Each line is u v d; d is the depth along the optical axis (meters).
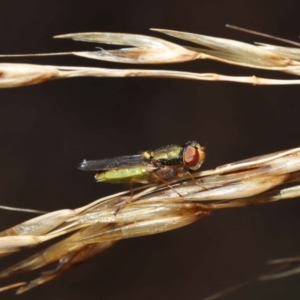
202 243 0.17
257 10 0.18
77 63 0.17
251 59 0.11
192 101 0.18
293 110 0.17
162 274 0.17
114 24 0.18
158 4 0.18
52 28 0.18
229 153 0.17
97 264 0.17
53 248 0.11
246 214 0.17
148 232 0.11
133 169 0.12
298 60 0.11
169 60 0.11
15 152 0.17
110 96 0.18
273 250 0.17
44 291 0.16
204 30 0.18
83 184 0.17
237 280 0.17
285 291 0.16
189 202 0.11
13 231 0.11
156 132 0.18
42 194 0.17
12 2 0.18
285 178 0.11
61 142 0.17
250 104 0.18
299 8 0.18
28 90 0.17
